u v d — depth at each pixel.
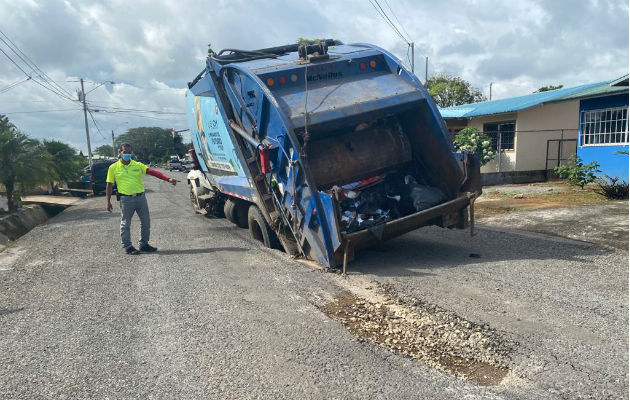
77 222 12.54
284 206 6.73
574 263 6.04
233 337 4.17
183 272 6.45
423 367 3.52
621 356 3.55
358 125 7.12
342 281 5.70
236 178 8.70
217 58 8.03
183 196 19.62
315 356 3.74
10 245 9.29
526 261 6.21
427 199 6.69
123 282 6.08
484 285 5.29
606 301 4.66
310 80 6.79
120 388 3.38
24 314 4.98
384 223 6.10
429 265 6.23
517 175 17.38
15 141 14.45
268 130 6.50
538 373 3.36
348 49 7.65
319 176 6.78
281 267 6.46
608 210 9.67
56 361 3.84
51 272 6.75
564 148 19.08
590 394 3.07
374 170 7.16
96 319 4.76
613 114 14.59
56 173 20.39
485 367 3.50
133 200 7.78
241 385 3.34
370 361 3.63
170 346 4.04
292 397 3.16
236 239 8.76
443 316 4.45
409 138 7.38
